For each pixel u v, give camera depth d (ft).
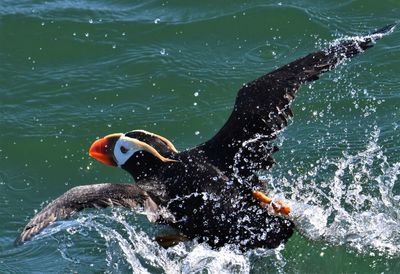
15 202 44.78
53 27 55.67
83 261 40.24
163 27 55.52
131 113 49.80
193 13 56.49
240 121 37.99
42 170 46.93
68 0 58.18
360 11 55.52
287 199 39.70
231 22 55.52
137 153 37.47
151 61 53.01
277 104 38.11
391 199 41.34
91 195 32.45
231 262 35.96
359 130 46.85
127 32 55.36
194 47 54.13
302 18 55.01
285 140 46.65
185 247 37.09
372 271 37.76
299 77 38.52
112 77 52.31
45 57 54.13
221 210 35.86
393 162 43.91
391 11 55.31
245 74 51.65
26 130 48.96
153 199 35.17
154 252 38.50
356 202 41.50
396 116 47.67
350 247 38.75
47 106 50.67
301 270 37.60
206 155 37.60
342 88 50.08
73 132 48.78
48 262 40.34
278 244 36.06
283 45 53.67
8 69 53.21
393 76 50.75
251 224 35.91
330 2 56.39
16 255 41.01
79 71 52.95
